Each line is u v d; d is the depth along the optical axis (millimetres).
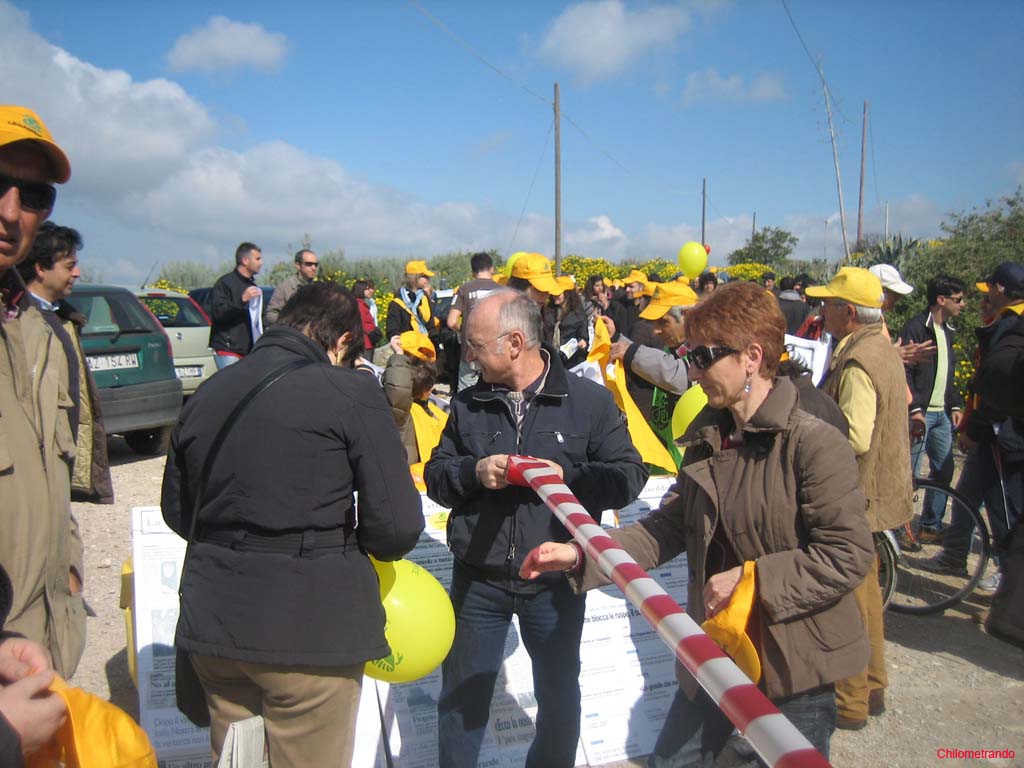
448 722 2785
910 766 3545
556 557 2400
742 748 2994
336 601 2186
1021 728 3869
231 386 2262
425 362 5547
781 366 2777
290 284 9047
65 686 1720
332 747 2242
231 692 2293
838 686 3820
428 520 3871
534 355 2814
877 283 3957
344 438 2221
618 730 3654
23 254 2160
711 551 2404
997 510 5168
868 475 3785
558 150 26312
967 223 12852
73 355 2684
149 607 3473
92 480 3426
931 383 6363
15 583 2199
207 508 2219
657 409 5285
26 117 2045
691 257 9969
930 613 5254
